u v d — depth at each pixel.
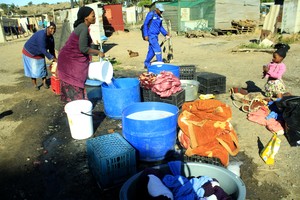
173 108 3.73
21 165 3.53
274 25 12.95
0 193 3.02
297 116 3.63
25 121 4.91
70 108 4.00
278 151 3.56
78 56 4.43
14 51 15.49
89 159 3.30
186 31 19.80
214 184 2.54
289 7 15.77
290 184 2.94
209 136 3.19
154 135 3.24
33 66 6.39
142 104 3.88
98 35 11.20
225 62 9.14
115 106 4.59
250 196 2.80
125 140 3.24
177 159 3.44
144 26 7.46
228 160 3.22
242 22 18.98
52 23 5.87
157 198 2.39
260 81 6.64
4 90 6.97
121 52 12.45
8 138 4.30
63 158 3.63
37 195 2.96
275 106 4.41
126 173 3.02
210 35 18.39
